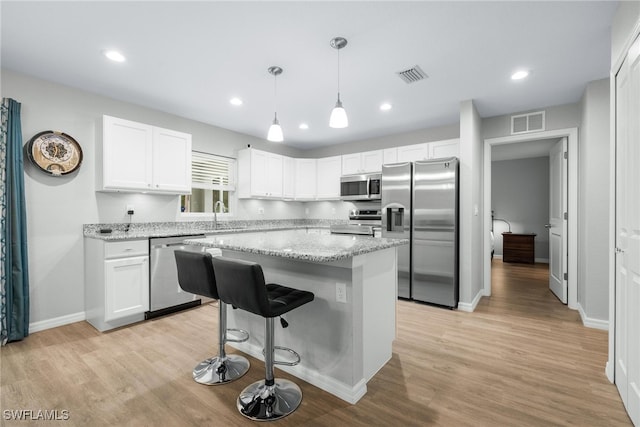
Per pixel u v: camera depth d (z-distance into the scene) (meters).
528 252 6.39
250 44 2.25
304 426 1.55
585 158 2.99
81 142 3.03
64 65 2.56
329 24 2.01
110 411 1.66
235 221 4.62
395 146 4.79
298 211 5.79
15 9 1.85
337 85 2.96
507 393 1.82
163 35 2.14
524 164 6.86
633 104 1.57
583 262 3.07
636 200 1.54
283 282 2.13
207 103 3.43
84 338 2.59
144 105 3.49
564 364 2.16
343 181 4.92
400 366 2.14
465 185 3.38
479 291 3.85
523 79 2.83
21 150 2.59
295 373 2.04
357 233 4.54
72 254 2.97
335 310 1.84
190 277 1.96
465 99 3.32
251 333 2.35
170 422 1.58
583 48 2.29
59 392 1.82
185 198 4.09
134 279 2.90
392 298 2.27
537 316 3.15
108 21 1.98
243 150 4.57
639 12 1.49
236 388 1.88
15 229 2.54
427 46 2.28
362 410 1.68
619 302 1.81
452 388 1.88
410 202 3.74
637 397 1.50
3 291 2.47
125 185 3.11
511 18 1.95
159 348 2.41
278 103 3.44
